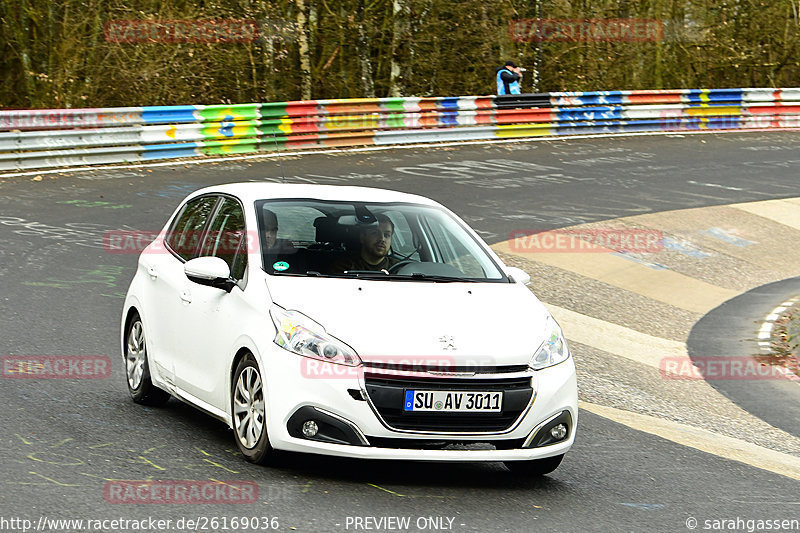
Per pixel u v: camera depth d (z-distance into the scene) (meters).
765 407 22.11
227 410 13.41
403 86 74.06
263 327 12.68
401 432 12.01
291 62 70.19
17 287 24.70
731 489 14.30
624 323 29.45
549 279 32.69
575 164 56.06
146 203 38.69
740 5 83.31
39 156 45.97
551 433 12.80
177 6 63.03
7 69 64.06
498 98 65.56
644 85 84.94
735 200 48.31
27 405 15.10
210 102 64.62
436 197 43.66
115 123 49.31
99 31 59.25
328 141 58.38
